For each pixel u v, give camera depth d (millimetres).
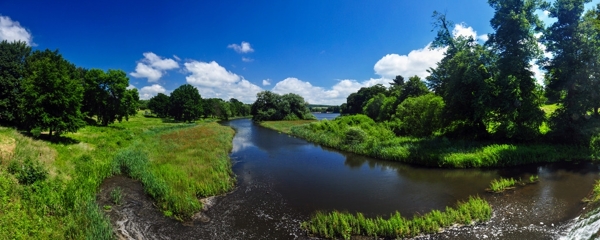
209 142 31375
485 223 11133
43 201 11172
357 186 16906
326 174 19906
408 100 39031
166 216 12117
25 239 8414
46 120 22453
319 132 41594
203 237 10398
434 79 47188
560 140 24625
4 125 28047
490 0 25703
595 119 23484
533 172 18359
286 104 85500
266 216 12414
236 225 11469
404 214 12602
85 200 12289
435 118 31016
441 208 13172
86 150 22250
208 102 102875
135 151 23797
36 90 22797
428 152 22609
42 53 39125
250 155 27453
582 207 12273
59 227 9625
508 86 23578
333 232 10508
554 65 24922
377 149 25688
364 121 43219
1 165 13266
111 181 16750
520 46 24281
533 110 24297
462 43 27719
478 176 18109
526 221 11258
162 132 43156
